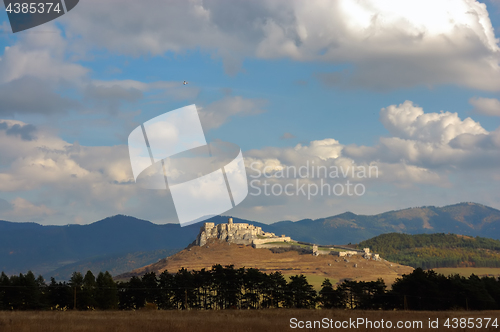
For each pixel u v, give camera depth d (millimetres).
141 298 125438
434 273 133125
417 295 124688
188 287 132750
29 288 110438
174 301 133375
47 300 112875
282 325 52219
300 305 132750
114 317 59938
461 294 120688
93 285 117438
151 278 132875
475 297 119250
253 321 55562
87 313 70750
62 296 114938
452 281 125750
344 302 132500
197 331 46125
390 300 126938
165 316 63906
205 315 67938
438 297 122375
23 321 50000
